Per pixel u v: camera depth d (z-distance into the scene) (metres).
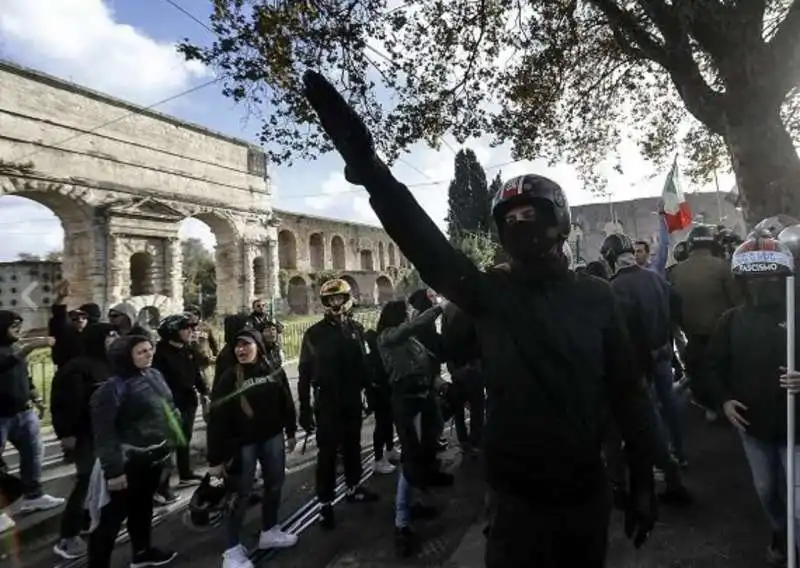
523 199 1.63
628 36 8.65
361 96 8.27
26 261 18.72
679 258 7.06
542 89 10.44
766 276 2.90
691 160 13.01
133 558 4.02
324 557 4.02
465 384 5.81
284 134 8.27
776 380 2.96
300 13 7.42
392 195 1.56
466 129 9.75
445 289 1.63
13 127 21.61
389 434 5.99
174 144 28.53
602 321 1.62
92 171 24.47
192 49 7.23
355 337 4.92
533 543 1.54
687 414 6.86
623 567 3.46
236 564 3.79
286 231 42.34
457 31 8.97
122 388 3.79
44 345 5.86
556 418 1.52
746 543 3.64
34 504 5.15
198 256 58.38
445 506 4.84
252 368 4.16
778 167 7.01
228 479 3.90
